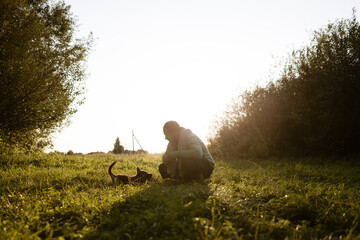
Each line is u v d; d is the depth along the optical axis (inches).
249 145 458.0
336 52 418.6
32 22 386.0
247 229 103.7
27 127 395.5
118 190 168.6
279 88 457.4
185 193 138.8
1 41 358.3
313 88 422.6
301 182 193.5
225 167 305.4
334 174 253.1
